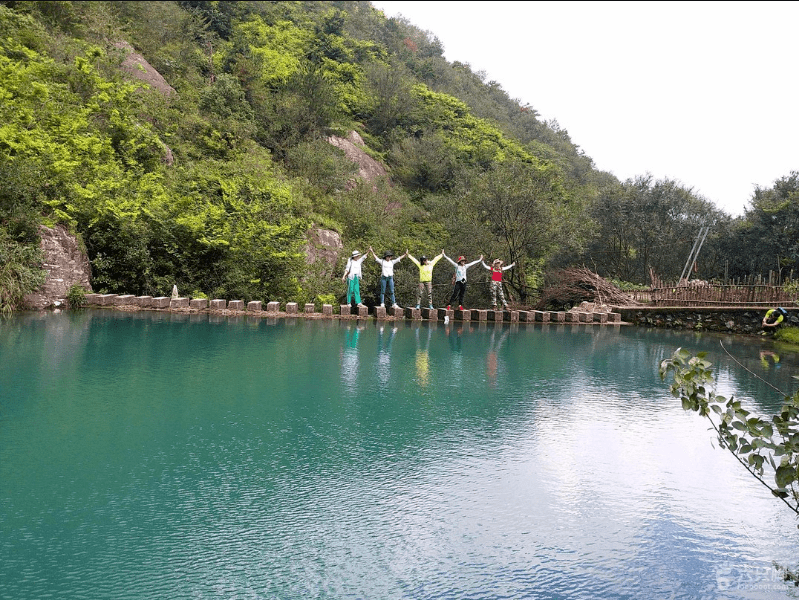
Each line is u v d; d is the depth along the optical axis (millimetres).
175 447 5074
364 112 39625
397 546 3549
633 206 24625
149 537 3535
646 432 6012
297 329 13234
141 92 24016
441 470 4777
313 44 42875
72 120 17875
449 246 21953
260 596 2982
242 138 25578
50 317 12820
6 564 3189
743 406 7262
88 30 26312
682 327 17766
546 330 15656
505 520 3938
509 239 21844
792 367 10523
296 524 3771
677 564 3484
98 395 6590
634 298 19906
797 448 3281
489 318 17688
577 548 3619
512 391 7680
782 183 25375
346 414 6285
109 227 15930
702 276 24828
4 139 14938
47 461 4641
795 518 4148
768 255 23703
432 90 50344
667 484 4664
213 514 3863
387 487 4398
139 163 19562
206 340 10797
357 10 58469
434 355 10375
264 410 6297
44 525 3629
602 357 10961
